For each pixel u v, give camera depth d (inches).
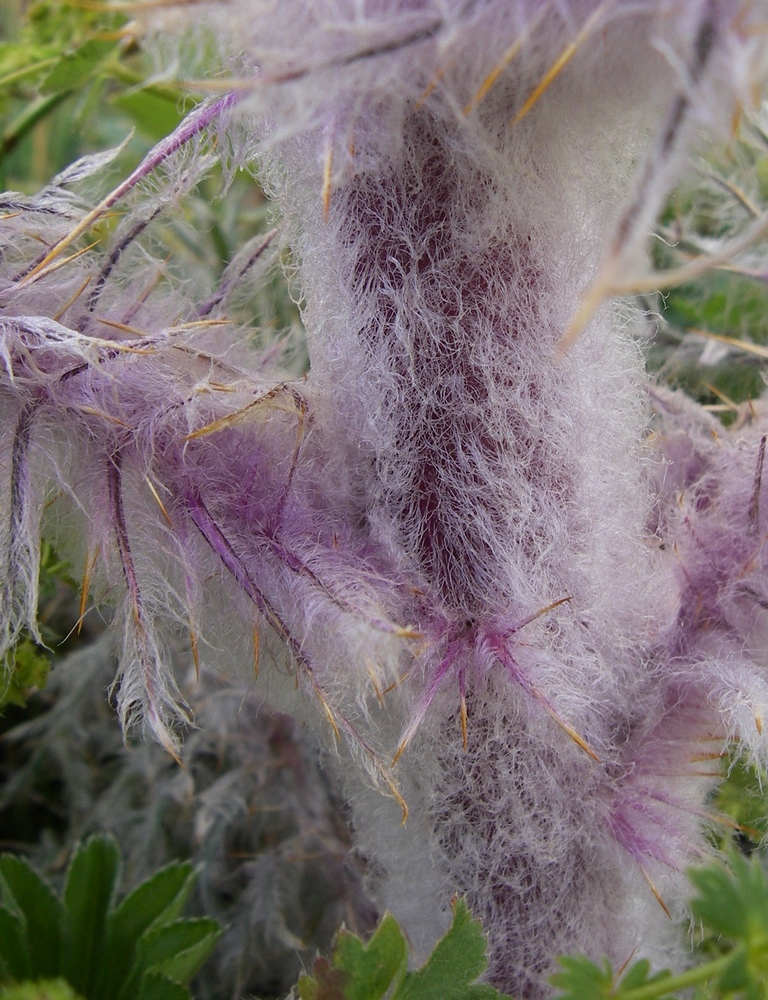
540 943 6.5
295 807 8.7
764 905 5.1
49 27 10.6
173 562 6.0
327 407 6.1
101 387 5.7
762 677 6.1
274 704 6.5
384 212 5.6
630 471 6.4
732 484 6.5
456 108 4.8
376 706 6.2
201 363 6.0
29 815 9.8
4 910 6.3
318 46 4.7
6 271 5.9
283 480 5.9
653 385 7.6
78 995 6.3
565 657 6.1
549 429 5.9
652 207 4.3
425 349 5.8
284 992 8.3
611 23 4.6
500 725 6.1
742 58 4.2
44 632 9.0
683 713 6.4
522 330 5.8
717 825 6.9
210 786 9.1
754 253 8.1
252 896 8.4
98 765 9.8
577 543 6.1
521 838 6.3
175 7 4.8
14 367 5.7
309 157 5.5
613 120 5.2
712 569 6.4
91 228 6.2
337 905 8.5
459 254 5.6
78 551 6.3
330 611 5.5
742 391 8.6
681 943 7.6
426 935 6.8
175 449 5.8
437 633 5.9
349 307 5.8
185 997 6.1
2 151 11.7
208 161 5.9
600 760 5.9
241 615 5.9
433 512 6.0
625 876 6.5
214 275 10.3
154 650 5.8
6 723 10.3
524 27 4.6
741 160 6.4
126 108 11.3
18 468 5.6
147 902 6.5
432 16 4.6
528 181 5.4
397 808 6.6
